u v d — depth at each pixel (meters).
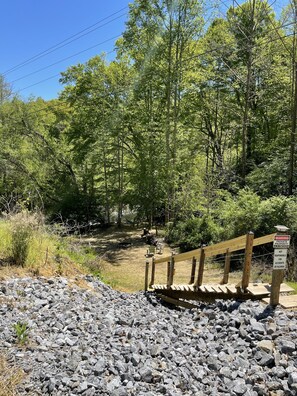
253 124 21.94
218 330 4.85
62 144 27.70
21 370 3.56
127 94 22.12
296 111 16.62
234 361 3.75
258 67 18.67
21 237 8.02
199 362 3.88
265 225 12.32
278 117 20.03
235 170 22.33
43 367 3.68
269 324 4.34
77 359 3.87
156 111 22.33
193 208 17.50
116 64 22.59
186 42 19.53
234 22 17.00
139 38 20.06
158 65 20.05
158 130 21.39
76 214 25.17
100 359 3.85
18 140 26.31
